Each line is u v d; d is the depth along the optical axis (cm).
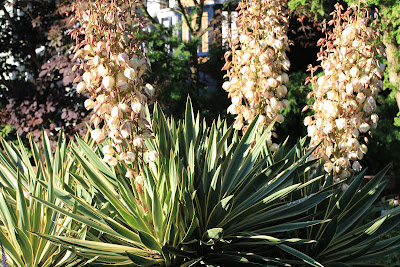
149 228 271
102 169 316
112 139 265
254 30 361
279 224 297
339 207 313
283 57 369
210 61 1012
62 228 290
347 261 295
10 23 970
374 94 354
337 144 367
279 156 351
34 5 949
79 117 813
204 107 958
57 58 785
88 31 254
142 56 264
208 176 293
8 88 911
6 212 267
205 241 273
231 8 1002
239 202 296
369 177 777
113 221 265
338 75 349
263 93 357
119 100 259
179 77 984
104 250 260
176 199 259
